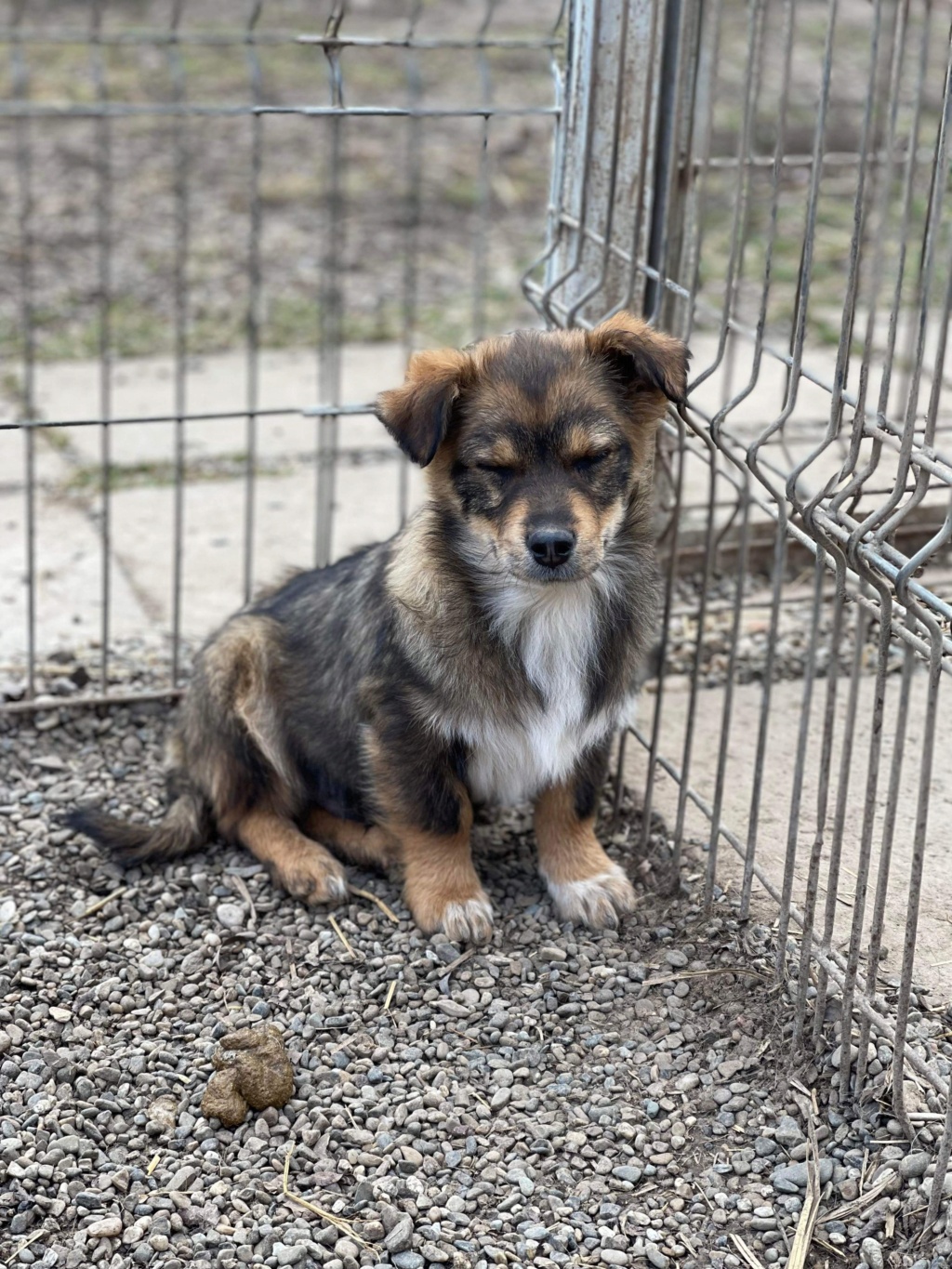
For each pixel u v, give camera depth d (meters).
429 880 1.45
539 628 1.42
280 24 4.20
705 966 1.41
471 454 1.38
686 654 1.73
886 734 1.61
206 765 1.52
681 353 1.38
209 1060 1.35
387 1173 1.29
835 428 1.28
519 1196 1.28
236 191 3.22
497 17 4.34
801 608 1.80
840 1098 1.31
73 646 1.75
